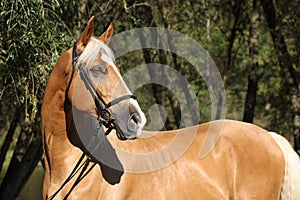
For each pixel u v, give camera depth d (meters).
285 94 11.82
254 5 10.72
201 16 10.73
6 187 9.36
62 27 7.07
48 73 6.29
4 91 6.91
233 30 11.30
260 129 5.28
